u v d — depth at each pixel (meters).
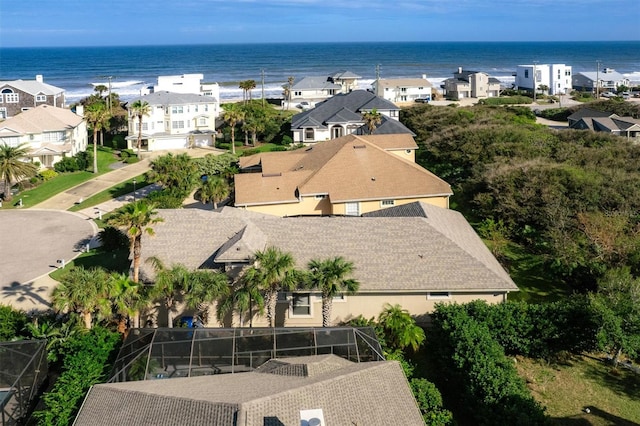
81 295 26.88
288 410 18.48
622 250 37.31
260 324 32.41
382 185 49.72
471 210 52.62
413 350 29.56
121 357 25.38
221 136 95.31
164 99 90.56
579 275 37.41
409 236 34.66
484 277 32.22
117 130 97.00
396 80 150.12
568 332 28.44
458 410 24.89
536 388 26.48
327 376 20.75
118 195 64.38
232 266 32.19
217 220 36.34
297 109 130.00
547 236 42.34
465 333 26.38
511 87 193.38
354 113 91.25
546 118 115.31
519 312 29.08
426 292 32.03
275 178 50.66
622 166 56.50
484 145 67.00
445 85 167.75
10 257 46.06
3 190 64.81
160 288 29.23
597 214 43.00
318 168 51.38
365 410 19.39
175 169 59.25
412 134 76.69
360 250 33.84
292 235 34.97
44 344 26.52
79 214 58.12
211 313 32.28
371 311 32.31
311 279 28.67
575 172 49.81
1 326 30.69
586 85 176.88
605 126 91.19
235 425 17.48
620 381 27.16
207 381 22.17
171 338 26.14
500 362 24.72
